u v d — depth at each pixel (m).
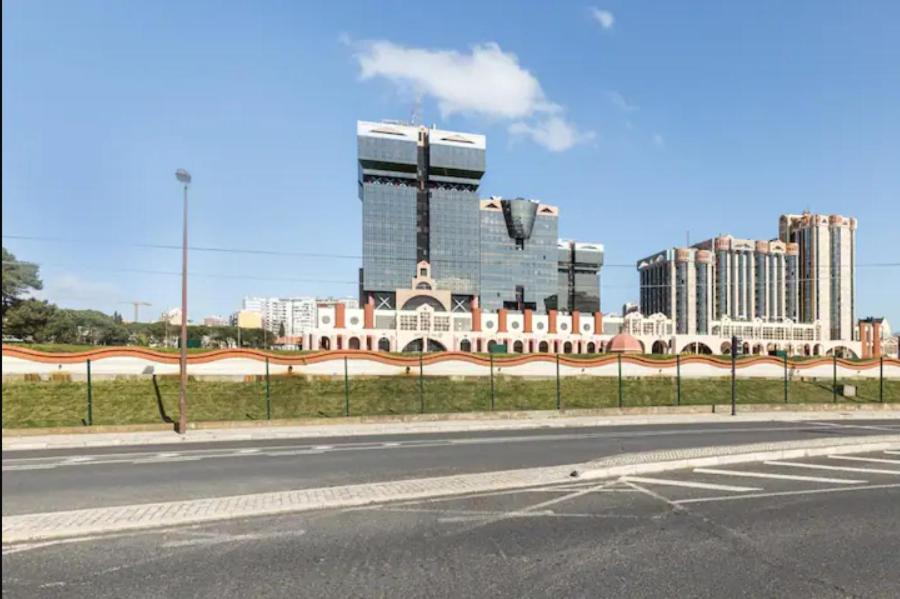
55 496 9.77
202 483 10.84
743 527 7.69
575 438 17.91
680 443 16.36
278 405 27.50
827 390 38.84
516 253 182.25
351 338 105.06
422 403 26.69
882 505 8.87
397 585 5.70
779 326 117.12
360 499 9.04
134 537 7.29
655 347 118.44
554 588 5.63
